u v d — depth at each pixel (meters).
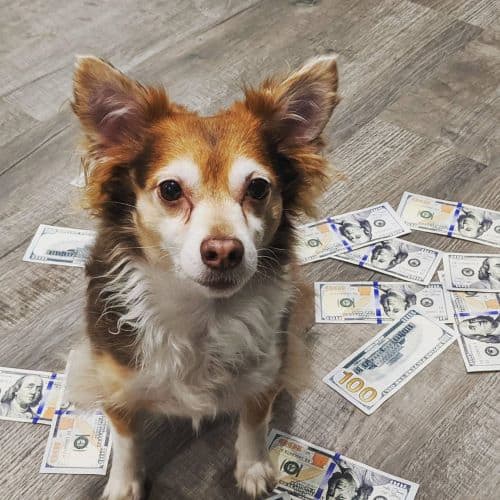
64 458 0.63
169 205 0.47
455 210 0.83
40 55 1.00
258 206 0.48
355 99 0.96
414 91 0.97
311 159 0.52
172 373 0.55
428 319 0.73
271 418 0.66
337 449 0.64
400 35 1.05
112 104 0.48
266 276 0.53
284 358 0.59
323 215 0.83
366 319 0.74
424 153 0.89
